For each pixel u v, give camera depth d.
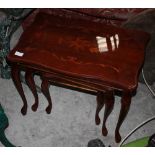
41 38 1.95
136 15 2.12
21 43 1.91
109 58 1.86
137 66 1.83
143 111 2.38
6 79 2.55
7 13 2.10
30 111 2.36
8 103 2.41
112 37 1.97
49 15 2.09
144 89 2.51
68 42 1.94
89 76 1.77
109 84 1.79
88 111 2.38
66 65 1.82
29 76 2.00
